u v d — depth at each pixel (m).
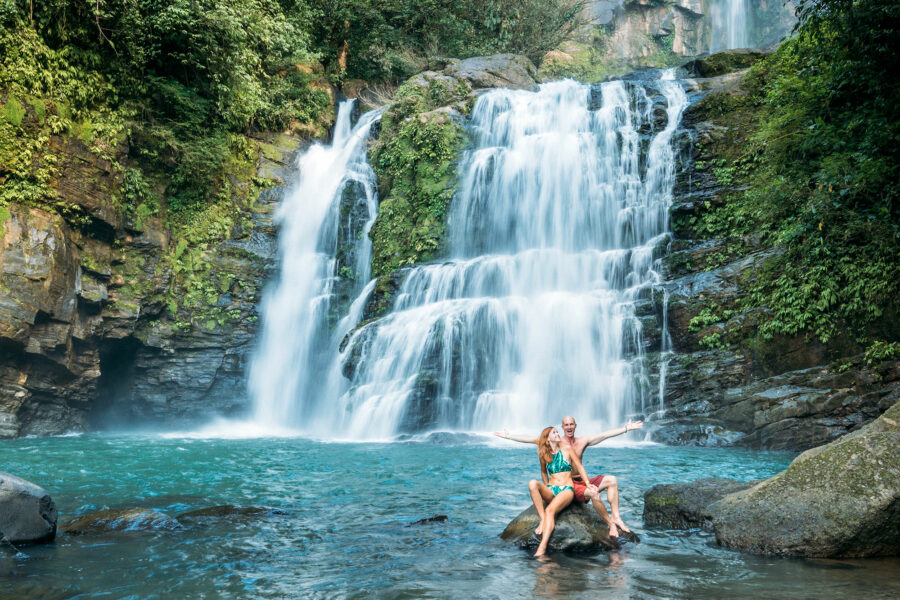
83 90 20.47
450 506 9.05
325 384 23.22
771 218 18.62
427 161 26.16
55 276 19.11
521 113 26.53
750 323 17.55
